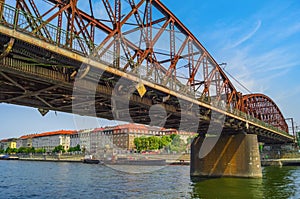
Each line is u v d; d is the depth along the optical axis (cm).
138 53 2420
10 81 1460
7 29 1133
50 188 3469
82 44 1544
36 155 14612
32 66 1369
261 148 9206
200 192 2981
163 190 3162
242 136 4281
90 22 1981
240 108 4594
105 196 2834
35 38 1238
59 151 14800
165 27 2739
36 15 1540
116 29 2016
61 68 1506
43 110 2083
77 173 5634
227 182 3731
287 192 2955
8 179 4600
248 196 2741
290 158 8556
